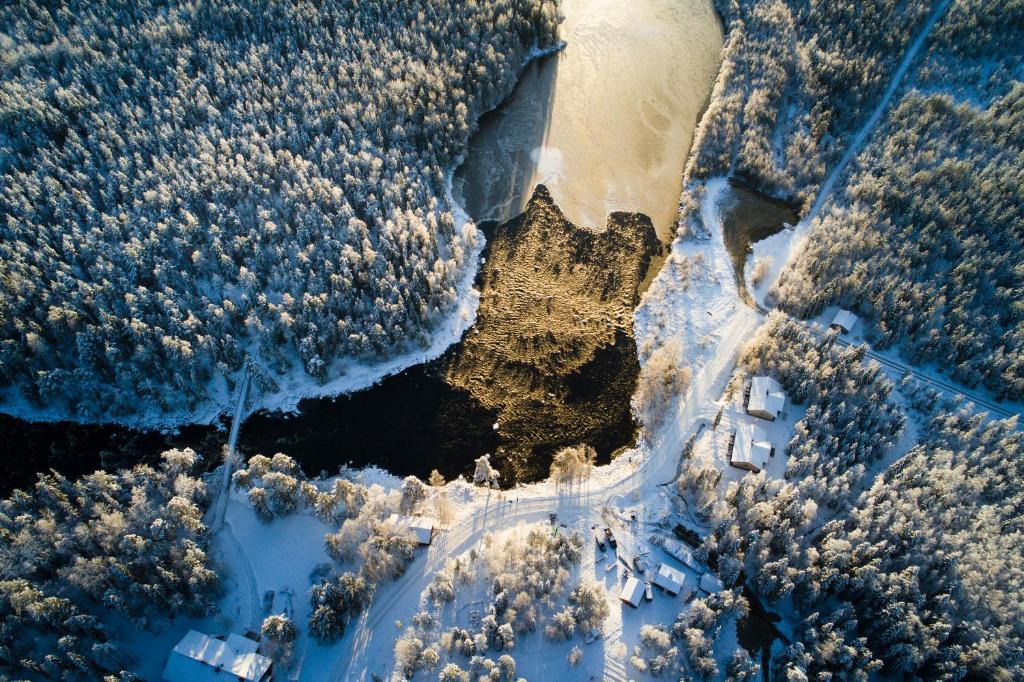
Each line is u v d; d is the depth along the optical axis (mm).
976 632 80438
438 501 99562
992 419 109562
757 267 130500
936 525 90875
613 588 91250
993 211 128500
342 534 89812
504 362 120438
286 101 150500
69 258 118500
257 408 112500
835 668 81500
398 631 87000
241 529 96125
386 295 120312
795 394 109438
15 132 137250
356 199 133500
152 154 137875
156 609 84500
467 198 148750
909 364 117000
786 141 154375
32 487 102062
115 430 108875
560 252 138500
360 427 111750
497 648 82625
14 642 77188
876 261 124938
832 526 90750
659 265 136375
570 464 102625
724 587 90062
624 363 120938
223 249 123688
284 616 86750
